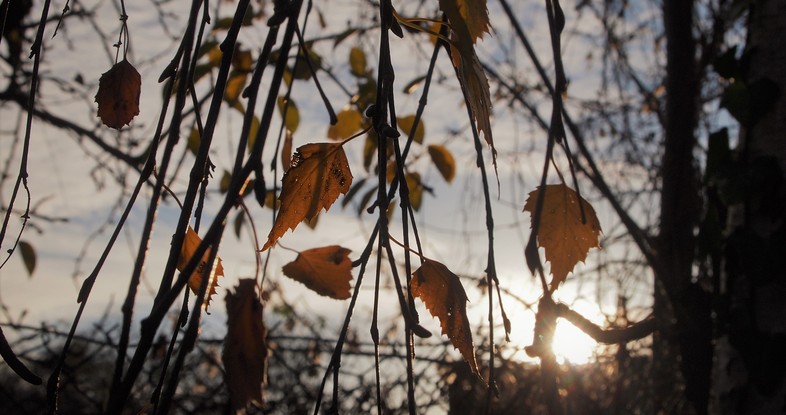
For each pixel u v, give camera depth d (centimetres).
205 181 56
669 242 106
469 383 186
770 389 91
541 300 57
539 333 57
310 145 57
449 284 54
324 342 190
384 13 56
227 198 50
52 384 50
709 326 98
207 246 48
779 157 94
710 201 98
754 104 96
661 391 176
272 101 54
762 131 95
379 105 54
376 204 52
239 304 54
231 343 54
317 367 185
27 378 49
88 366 157
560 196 59
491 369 53
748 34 100
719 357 97
